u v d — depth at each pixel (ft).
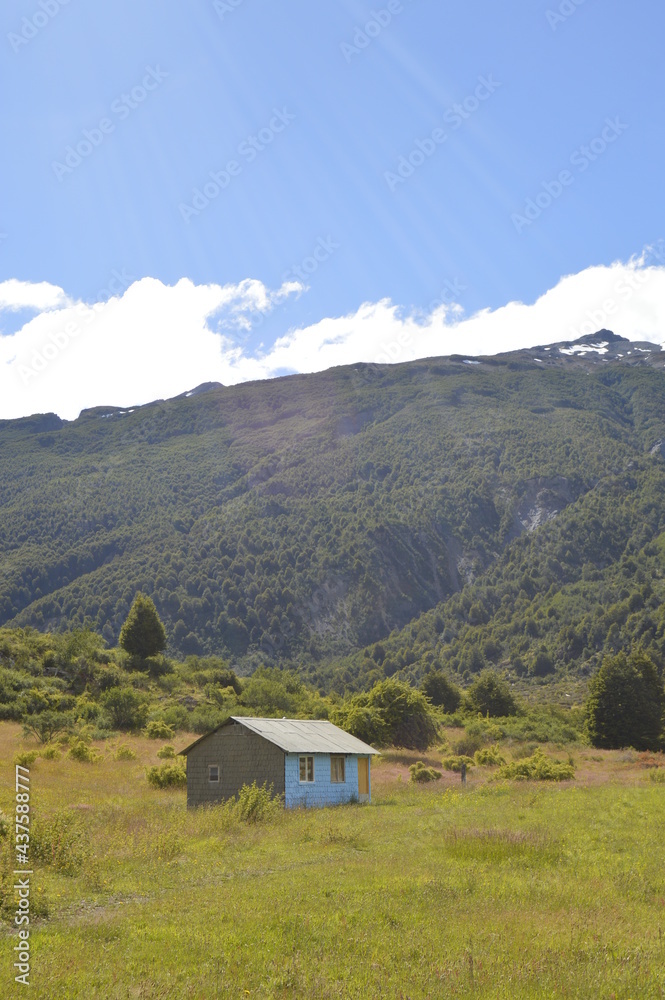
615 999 30.01
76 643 262.26
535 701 539.70
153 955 35.06
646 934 38.06
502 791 120.26
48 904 44.14
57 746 161.38
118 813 80.74
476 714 302.04
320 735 120.26
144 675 264.11
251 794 89.45
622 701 253.85
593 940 36.50
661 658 554.05
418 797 120.57
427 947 35.83
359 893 45.73
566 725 285.43
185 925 39.83
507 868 53.06
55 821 59.67
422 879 48.75
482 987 30.96
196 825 76.43
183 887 49.75
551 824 76.02
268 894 45.75
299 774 110.42
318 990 30.66
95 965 33.42
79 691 237.66
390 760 188.65
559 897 44.57
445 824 77.10
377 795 123.75
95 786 116.98
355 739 125.80
